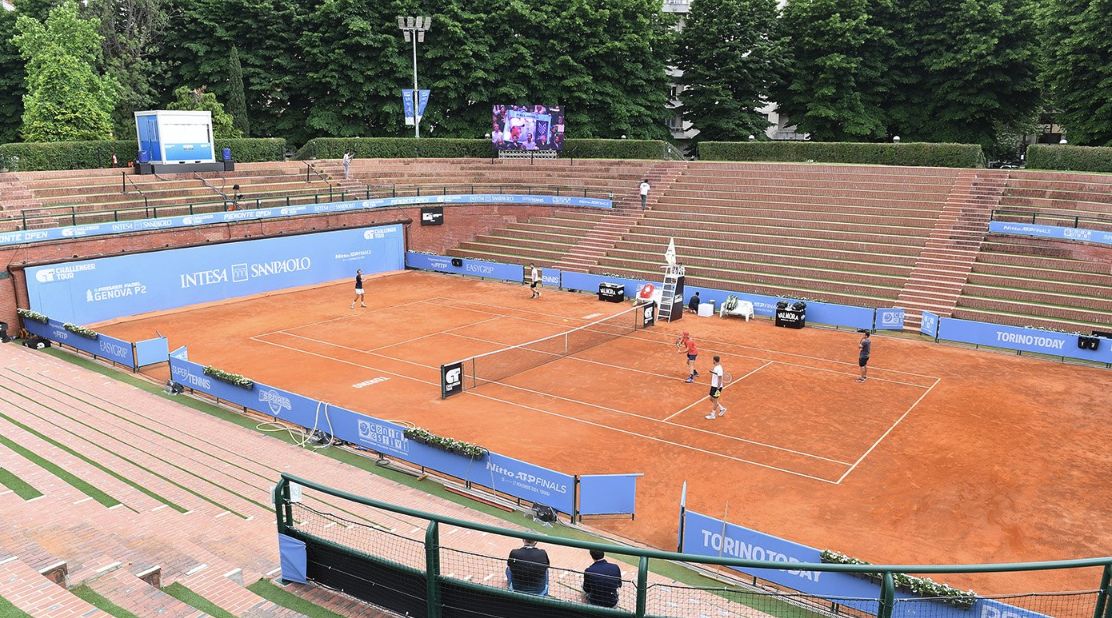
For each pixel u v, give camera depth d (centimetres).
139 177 4353
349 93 6112
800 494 1848
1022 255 3738
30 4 5703
